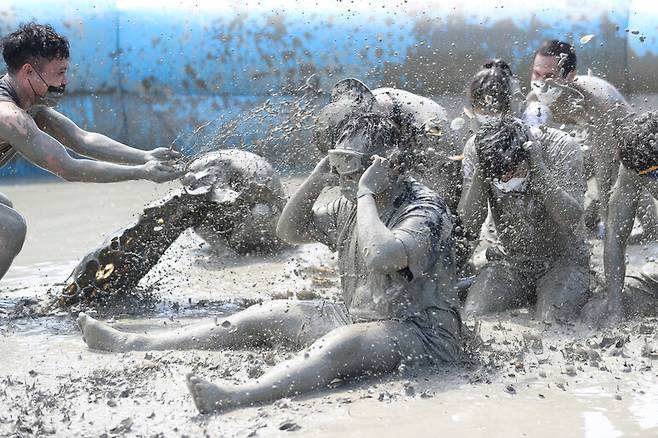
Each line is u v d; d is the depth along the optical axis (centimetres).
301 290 1259
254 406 820
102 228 1709
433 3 2328
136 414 812
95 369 933
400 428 767
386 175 898
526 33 2272
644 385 868
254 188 1399
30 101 1204
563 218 1102
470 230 1145
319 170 963
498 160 1080
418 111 1185
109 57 2441
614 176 1243
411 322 906
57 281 1337
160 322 1124
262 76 2388
